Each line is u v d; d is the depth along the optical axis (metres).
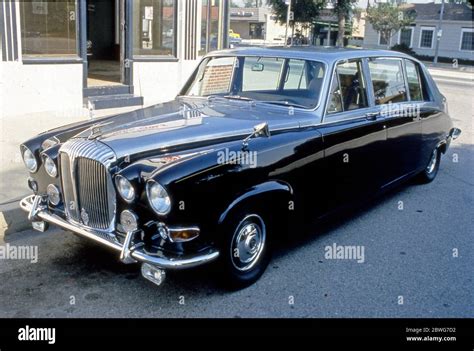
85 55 9.66
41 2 8.90
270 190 3.84
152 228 3.44
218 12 13.09
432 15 42.41
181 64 11.87
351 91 4.91
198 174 3.39
